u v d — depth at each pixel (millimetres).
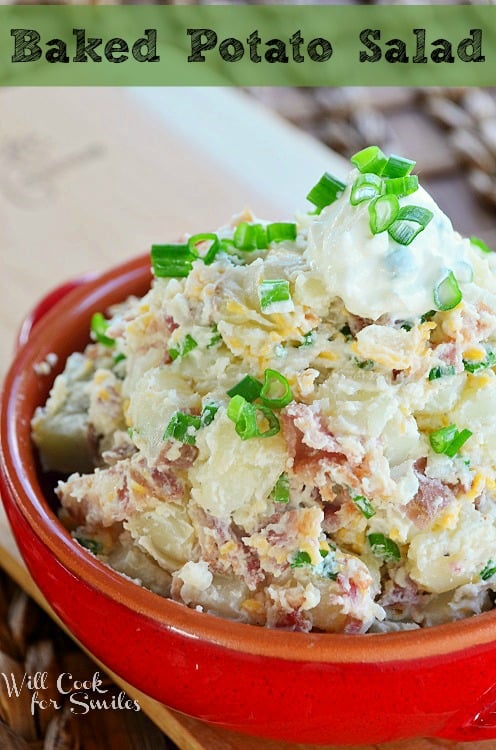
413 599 394
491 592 400
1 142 704
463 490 387
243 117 727
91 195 661
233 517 388
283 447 384
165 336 415
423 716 379
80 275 611
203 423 391
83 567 385
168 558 397
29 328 506
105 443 433
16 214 646
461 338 386
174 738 425
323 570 382
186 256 418
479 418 391
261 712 378
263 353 388
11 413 441
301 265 398
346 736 386
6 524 481
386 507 384
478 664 371
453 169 706
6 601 491
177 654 373
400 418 383
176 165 683
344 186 405
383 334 382
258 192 657
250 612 385
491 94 768
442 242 391
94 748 443
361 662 364
